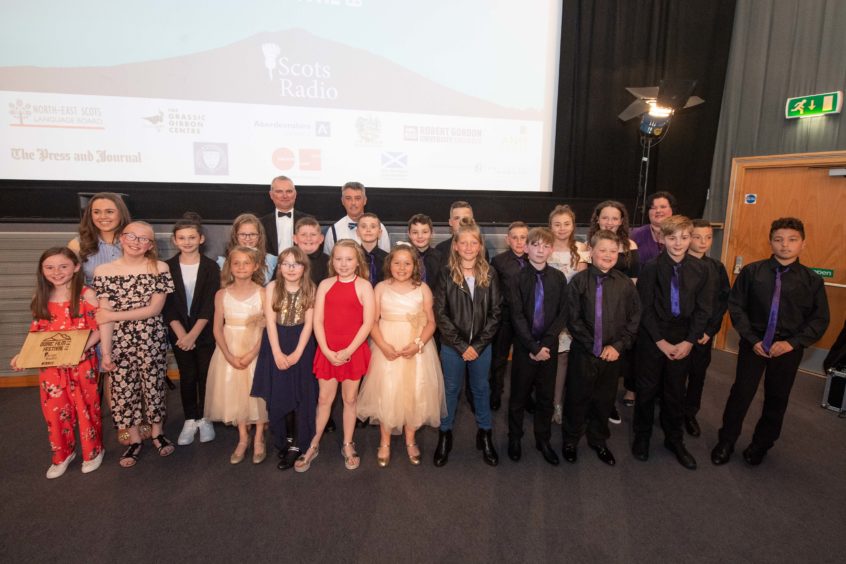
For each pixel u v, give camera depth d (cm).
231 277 222
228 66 346
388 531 175
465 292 218
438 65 387
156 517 182
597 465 224
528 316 226
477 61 395
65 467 213
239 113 352
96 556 160
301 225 249
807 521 183
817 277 209
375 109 379
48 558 159
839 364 288
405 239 363
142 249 213
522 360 224
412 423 219
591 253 226
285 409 213
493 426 269
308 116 366
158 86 335
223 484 205
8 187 319
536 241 220
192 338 229
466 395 293
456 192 405
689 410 257
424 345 220
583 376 220
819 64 376
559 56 410
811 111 379
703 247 242
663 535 174
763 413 221
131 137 335
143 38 328
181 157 346
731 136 445
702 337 243
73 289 204
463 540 170
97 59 323
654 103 382
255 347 223
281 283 214
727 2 433
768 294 215
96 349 245
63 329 205
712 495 200
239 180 360
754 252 415
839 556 164
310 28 358
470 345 218
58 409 206
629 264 270
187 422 244
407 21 377
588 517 184
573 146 434
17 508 186
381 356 222
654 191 459
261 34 349
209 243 331
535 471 218
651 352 227
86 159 330
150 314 217
